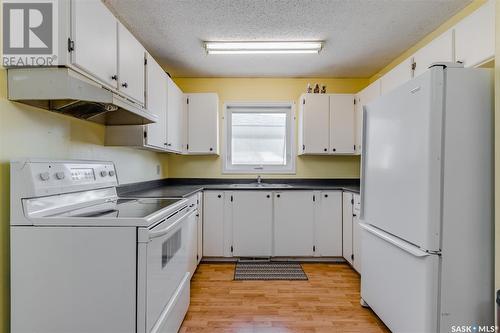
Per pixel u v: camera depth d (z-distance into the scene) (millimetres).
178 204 1646
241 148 3580
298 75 3408
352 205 2691
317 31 2314
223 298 2121
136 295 1130
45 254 1125
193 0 1900
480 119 1284
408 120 1423
